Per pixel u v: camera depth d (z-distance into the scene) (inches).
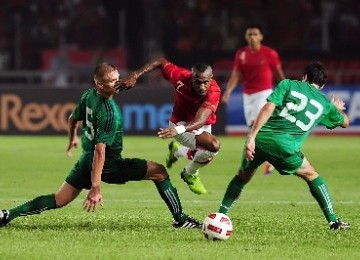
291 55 3791.8
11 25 4015.8
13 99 3267.7
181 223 1139.9
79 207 1406.3
